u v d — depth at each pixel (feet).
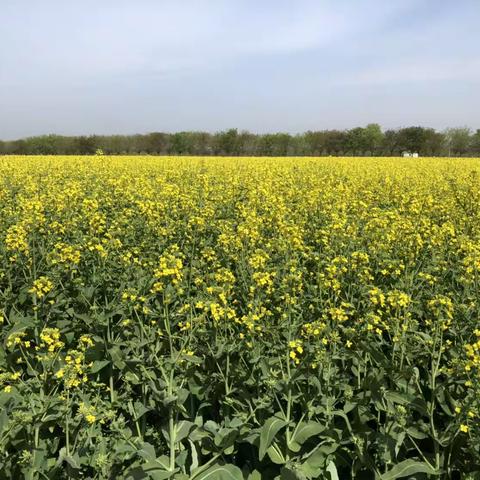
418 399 13.60
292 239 24.13
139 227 29.78
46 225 27.14
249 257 23.26
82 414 13.44
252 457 14.51
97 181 48.65
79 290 19.56
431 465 13.02
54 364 15.02
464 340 16.15
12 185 46.57
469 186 41.50
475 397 12.19
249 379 15.16
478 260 19.07
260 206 35.53
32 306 19.58
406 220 28.73
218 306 15.97
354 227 26.37
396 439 13.08
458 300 18.75
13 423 12.42
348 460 13.96
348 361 16.26
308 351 15.07
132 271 21.02
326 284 18.51
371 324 15.62
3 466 12.63
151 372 15.05
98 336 16.72
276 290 19.54
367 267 20.57
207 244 27.43
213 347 16.06
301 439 13.16
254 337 16.61
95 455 13.14
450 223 28.91
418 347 15.47
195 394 15.33
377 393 13.78
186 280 21.42
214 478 12.77
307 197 37.50
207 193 40.06
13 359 17.10
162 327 17.66
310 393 14.47
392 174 61.98
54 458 13.65
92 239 22.25
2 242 24.20
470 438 12.34
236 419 13.29
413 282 21.12
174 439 13.38
